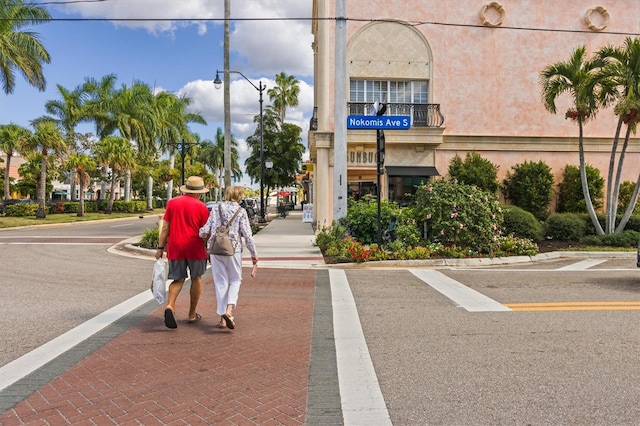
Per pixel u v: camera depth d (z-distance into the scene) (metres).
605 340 5.55
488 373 4.52
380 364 4.79
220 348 5.31
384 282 9.83
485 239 13.43
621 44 21.55
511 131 21.31
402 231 13.67
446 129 21.02
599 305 7.45
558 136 21.39
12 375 4.45
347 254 12.71
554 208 21.52
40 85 27.27
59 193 87.81
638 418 3.57
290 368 4.68
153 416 3.61
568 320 6.50
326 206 20.03
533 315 6.82
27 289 8.80
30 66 26.16
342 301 7.89
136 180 67.75
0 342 5.50
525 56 21.36
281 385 4.24
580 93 15.91
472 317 6.73
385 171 20.47
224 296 6.07
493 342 5.52
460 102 21.09
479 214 13.48
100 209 47.47
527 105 21.39
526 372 4.54
